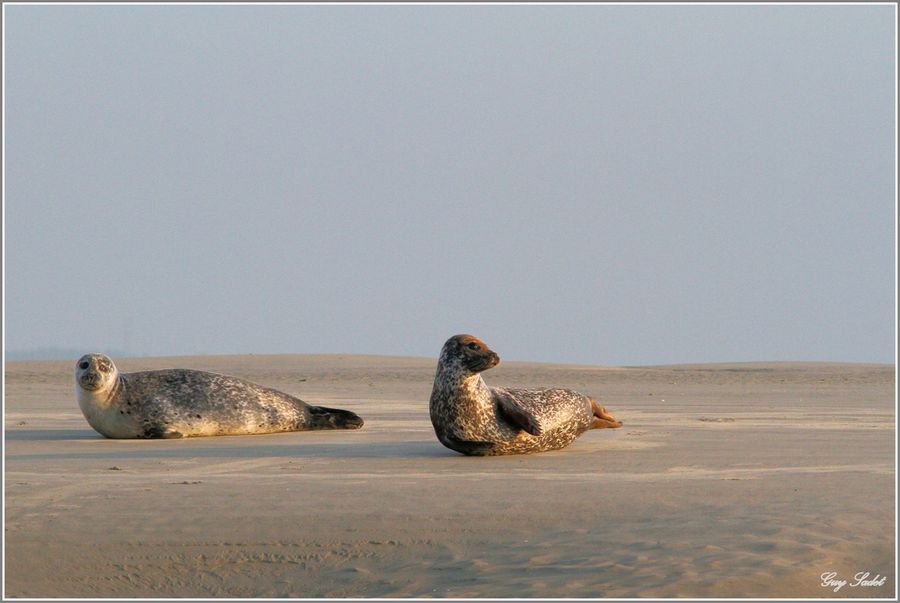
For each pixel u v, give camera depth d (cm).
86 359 6438
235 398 6700
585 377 14625
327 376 14675
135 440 6362
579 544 3484
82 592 3288
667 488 4288
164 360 19200
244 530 3759
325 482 4559
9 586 3316
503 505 4012
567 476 4672
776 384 12838
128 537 3700
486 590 3120
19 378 13188
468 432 5278
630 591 3027
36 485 4525
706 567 3186
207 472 4897
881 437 6200
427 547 3575
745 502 3956
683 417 7819
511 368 17650
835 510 3781
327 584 3309
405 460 5266
